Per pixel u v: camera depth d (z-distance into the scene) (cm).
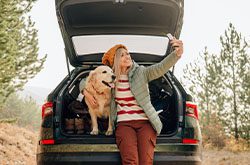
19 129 1305
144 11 474
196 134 392
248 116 1709
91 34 521
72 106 458
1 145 1000
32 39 1126
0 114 2273
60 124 393
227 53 1789
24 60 1105
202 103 1962
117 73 381
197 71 1994
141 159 366
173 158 377
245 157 1234
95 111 432
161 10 467
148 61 534
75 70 481
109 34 524
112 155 374
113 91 388
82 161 373
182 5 446
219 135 1769
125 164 360
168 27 498
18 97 2539
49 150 384
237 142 1647
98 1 450
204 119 1938
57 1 450
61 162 376
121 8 473
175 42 358
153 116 369
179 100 407
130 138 364
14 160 928
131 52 530
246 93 1689
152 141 370
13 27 1009
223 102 1823
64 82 437
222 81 1798
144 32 518
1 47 904
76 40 520
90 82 431
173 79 447
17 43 1069
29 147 1114
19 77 1095
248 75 1697
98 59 530
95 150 376
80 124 430
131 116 372
